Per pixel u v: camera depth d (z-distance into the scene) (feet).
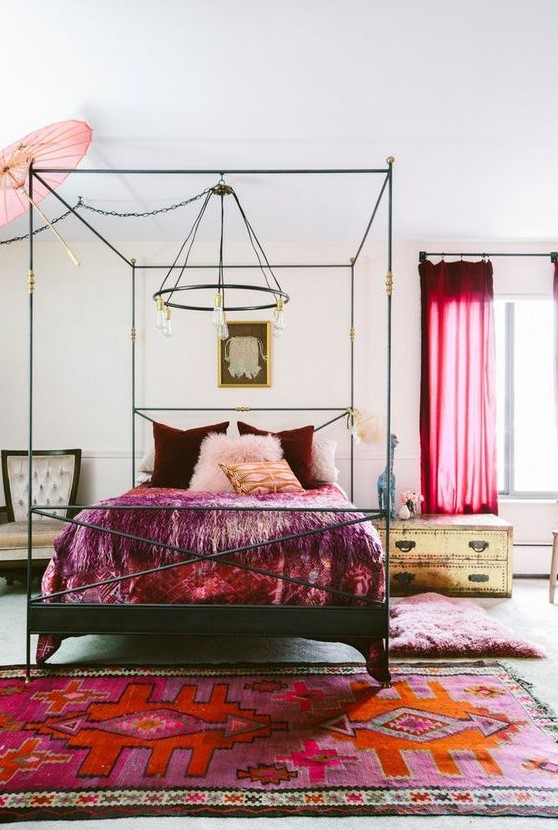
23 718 7.56
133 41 7.02
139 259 15.02
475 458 14.48
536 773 6.47
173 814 5.80
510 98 8.34
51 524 13.12
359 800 6.00
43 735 7.16
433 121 8.96
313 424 15.01
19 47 7.10
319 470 13.62
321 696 8.22
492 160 10.35
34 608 8.63
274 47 7.16
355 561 8.79
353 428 14.32
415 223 13.51
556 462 14.94
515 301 14.94
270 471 12.07
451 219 13.24
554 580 12.52
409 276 14.92
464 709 7.86
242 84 7.91
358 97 8.28
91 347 15.02
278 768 6.52
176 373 15.07
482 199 12.11
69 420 15.07
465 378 14.52
